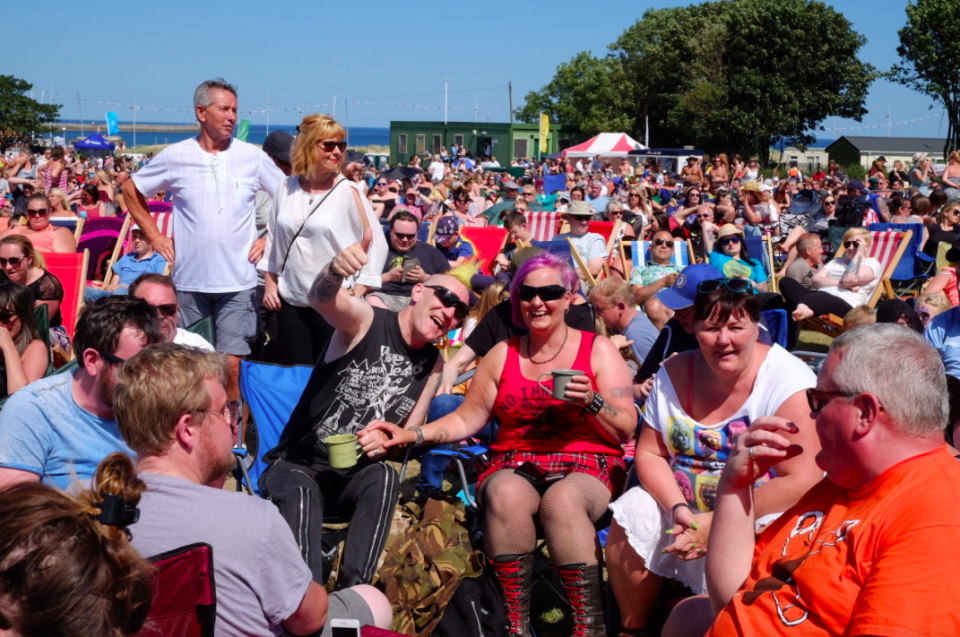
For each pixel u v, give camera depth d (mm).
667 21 56625
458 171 32844
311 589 2350
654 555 3094
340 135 4645
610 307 4980
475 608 3268
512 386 3604
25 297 4441
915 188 16922
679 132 53188
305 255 4734
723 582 2209
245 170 5184
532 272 3541
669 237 8047
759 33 48688
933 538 1834
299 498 3330
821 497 2197
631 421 3547
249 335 5293
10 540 1437
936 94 42844
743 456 2172
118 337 2994
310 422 3629
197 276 5117
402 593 3227
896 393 1961
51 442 3080
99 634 1485
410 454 3818
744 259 7520
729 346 2965
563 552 3258
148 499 2174
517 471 3438
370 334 3625
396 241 6938
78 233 8820
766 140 49812
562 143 58031
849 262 8016
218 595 2150
